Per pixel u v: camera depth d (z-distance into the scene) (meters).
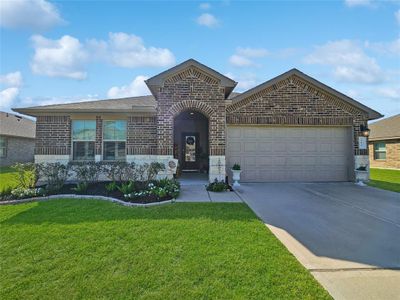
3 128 22.92
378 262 4.05
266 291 3.20
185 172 17.00
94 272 3.64
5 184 11.98
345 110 12.06
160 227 5.45
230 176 11.68
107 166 10.67
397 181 12.98
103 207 7.19
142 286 3.31
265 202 7.96
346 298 3.10
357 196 8.99
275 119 11.73
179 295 3.12
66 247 4.45
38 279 3.46
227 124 11.61
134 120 11.77
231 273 3.61
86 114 11.72
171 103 10.81
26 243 4.62
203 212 6.64
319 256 4.24
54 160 11.54
